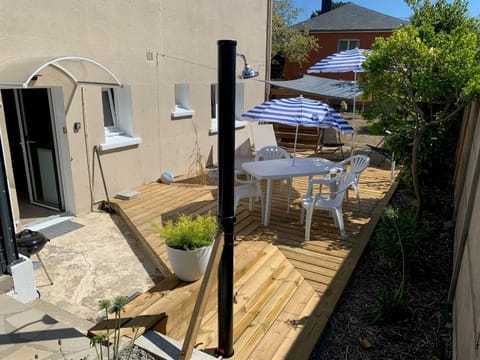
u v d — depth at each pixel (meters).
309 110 5.42
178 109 7.77
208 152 8.67
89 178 5.84
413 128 5.44
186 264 3.39
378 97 5.21
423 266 4.29
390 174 8.29
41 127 5.62
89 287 3.87
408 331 3.26
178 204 6.03
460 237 3.85
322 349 3.04
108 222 5.54
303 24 24.16
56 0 4.93
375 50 5.07
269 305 3.51
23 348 2.63
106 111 6.53
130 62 6.27
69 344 2.68
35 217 5.51
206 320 3.34
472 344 2.25
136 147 6.68
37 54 4.80
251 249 4.45
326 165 5.73
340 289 3.77
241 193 5.50
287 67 23.95
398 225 4.16
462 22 6.69
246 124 9.98
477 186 3.38
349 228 5.29
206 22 7.91
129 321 2.88
